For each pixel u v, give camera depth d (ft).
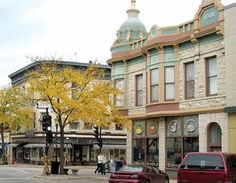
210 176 57.98
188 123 106.63
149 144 120.16
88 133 220.64
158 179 80.53
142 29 136.26
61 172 118.21
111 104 120.47
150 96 116.47
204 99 101.50
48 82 119.55
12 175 122.93
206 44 102.12
